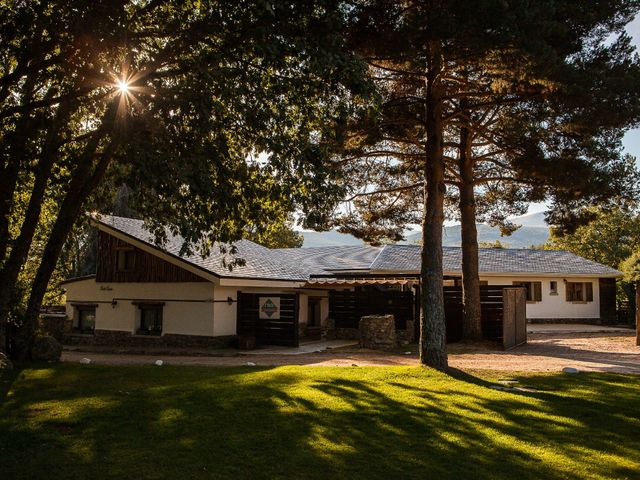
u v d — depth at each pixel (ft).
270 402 27.20
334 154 47.91
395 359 49.52
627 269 69.05
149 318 66.54
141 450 20.06
